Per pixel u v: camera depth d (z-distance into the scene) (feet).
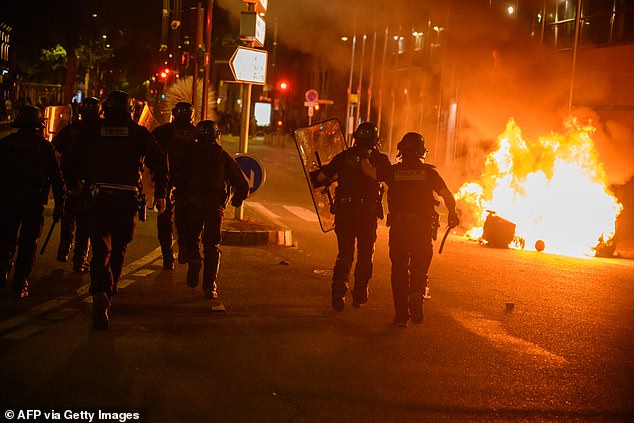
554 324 39.01
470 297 45.11
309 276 48.55
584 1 145.38
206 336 32.60
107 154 33.83
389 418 23.94
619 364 32.09
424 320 38.19
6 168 36.83
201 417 23.13
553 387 28.22
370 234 39.11
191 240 39.86
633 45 134.21
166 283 43.62
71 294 39.29
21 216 37.22
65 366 27.27
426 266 36.55
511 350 33.19
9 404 23.17
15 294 37.76
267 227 62.85
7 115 257.14
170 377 26.78
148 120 59.62
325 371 28.60
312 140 46.70
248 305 39.19
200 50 96.73
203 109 78.84
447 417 24.31
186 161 39.86
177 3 111.75
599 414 25.53
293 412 24.02
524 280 52.95
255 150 217.36
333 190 46.93
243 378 27.22
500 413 25.02
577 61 146.00
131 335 32.04
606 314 42.68
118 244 34.65
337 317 37.73
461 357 31.58
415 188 36.76
